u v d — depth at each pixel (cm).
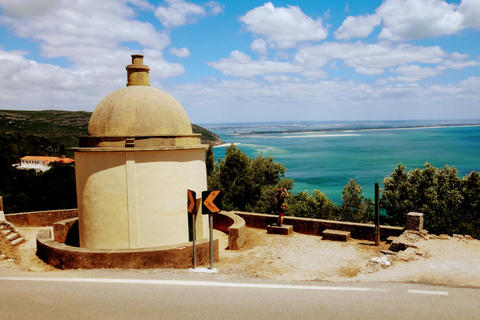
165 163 1160
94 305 640
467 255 1002
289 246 1302
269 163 3744
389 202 3011
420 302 666
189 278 808
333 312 617
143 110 1177
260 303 655
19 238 1434
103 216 1144
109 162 1130
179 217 1195
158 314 601
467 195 2850
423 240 1141
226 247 1305
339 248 1265
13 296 689
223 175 3450
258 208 3353
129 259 956
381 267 916
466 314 612
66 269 990
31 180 3294
